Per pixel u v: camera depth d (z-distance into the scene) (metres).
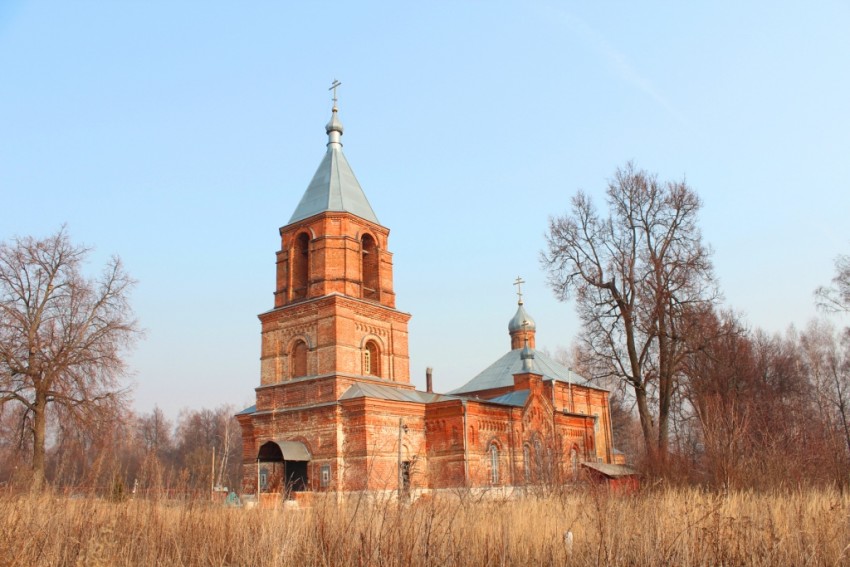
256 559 12.16
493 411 42.56
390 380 42.84
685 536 12.80
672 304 39.53
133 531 13.66
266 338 43.47
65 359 42.19
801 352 74.38
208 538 13.64
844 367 71.31
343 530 12.55
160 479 15.58
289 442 38.84
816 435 32.41
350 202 44.09
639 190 41.38
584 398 62.00
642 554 11.95
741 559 12.55
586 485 22.41
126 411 42.44
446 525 13.32
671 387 40.16
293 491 37.66
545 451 33.88
